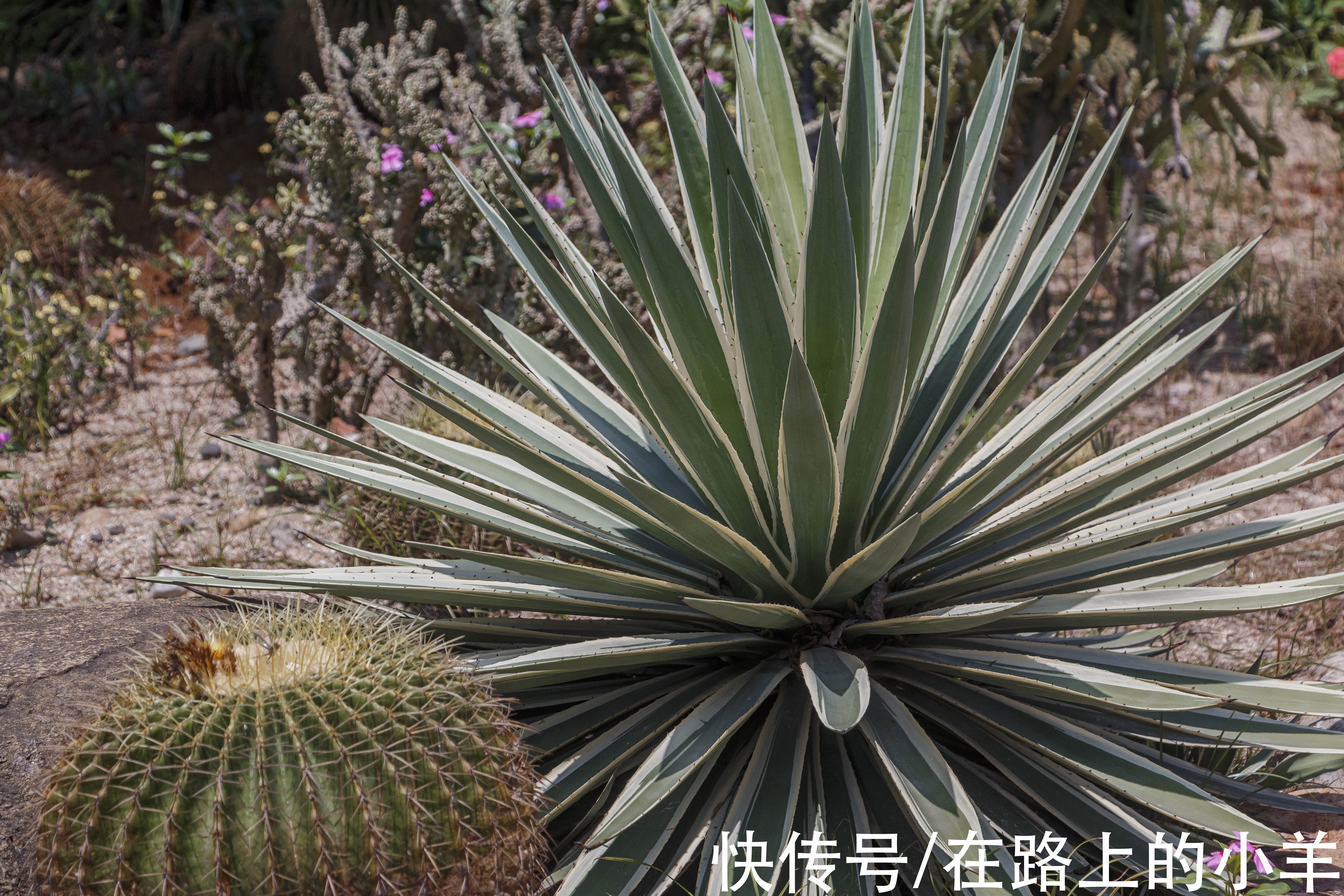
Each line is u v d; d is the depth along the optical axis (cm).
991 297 253
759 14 247
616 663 211
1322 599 239
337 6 823
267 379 442
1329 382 248
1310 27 928
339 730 158
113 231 736
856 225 223
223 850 152
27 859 195
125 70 950
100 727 163
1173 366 252
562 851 210
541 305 436
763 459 217
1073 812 207
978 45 522
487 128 454
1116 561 238
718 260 233
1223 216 715
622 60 576
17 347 495
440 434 314
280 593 307
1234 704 213
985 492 215
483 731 175
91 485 439
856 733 227
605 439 261
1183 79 489
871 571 201
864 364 196
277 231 421
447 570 252
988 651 224
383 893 157
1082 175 536
